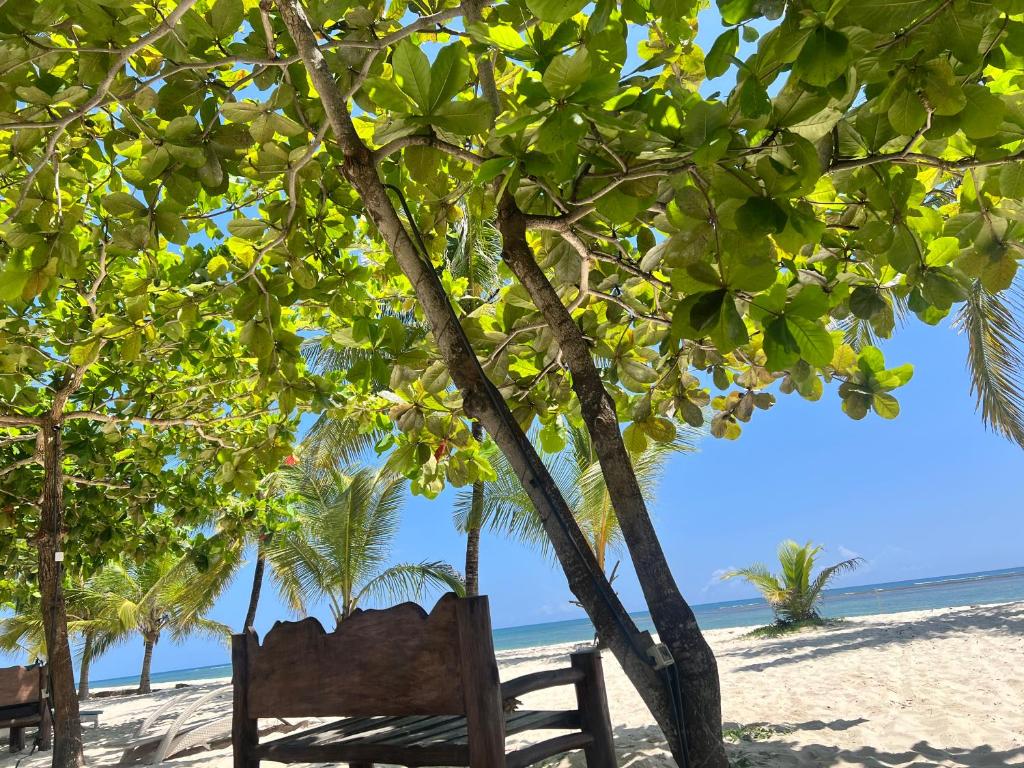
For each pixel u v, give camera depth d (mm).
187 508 8594
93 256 5398
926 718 4695
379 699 2545
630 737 5023
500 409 2510
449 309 2574
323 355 16578
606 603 2334
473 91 3502
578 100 1805
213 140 2906
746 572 17578
